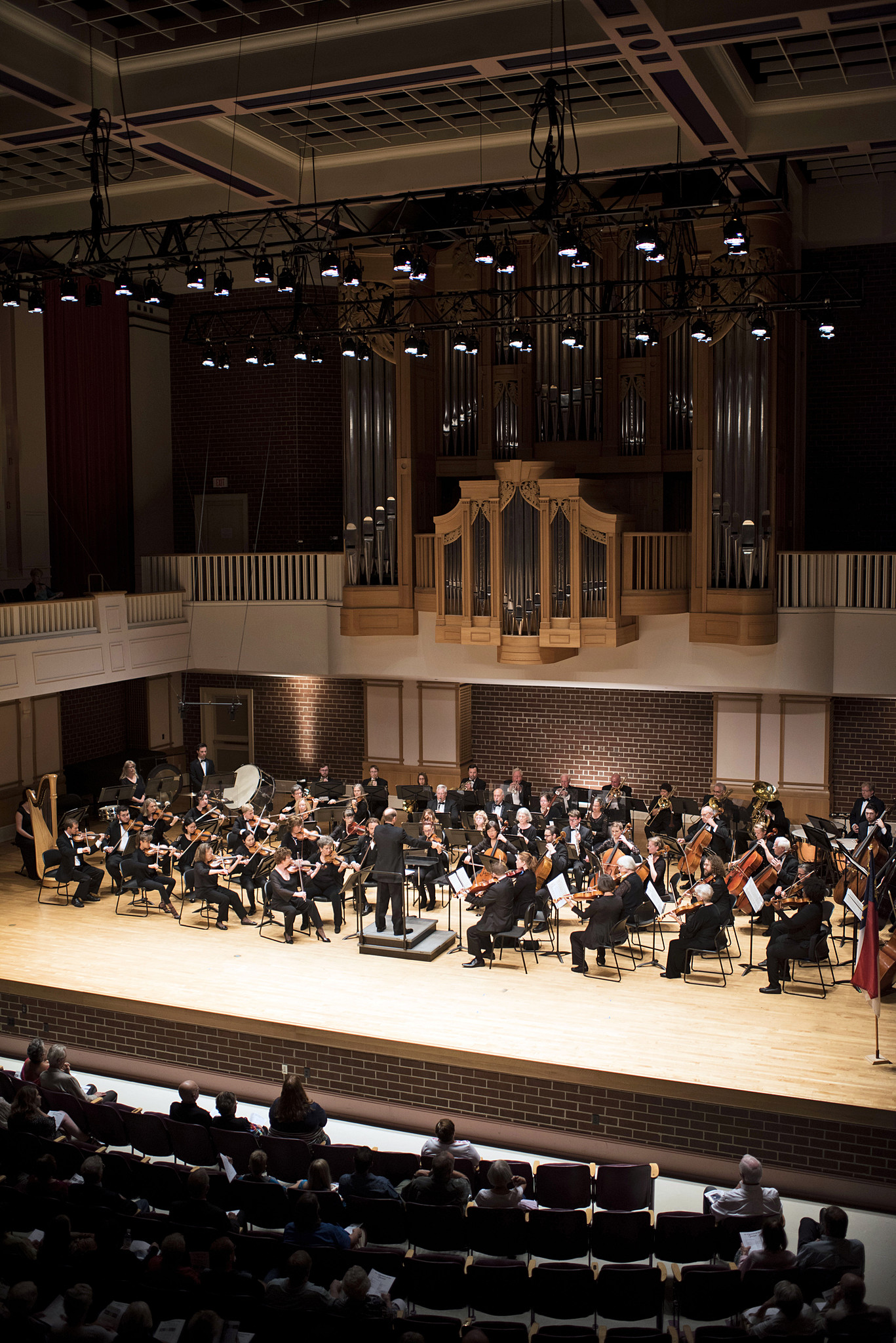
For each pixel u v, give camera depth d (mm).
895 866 11711
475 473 18312
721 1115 9820
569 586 16422
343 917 14805
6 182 17109
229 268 20344
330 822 16375
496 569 16734
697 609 16609
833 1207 7266
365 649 18656
